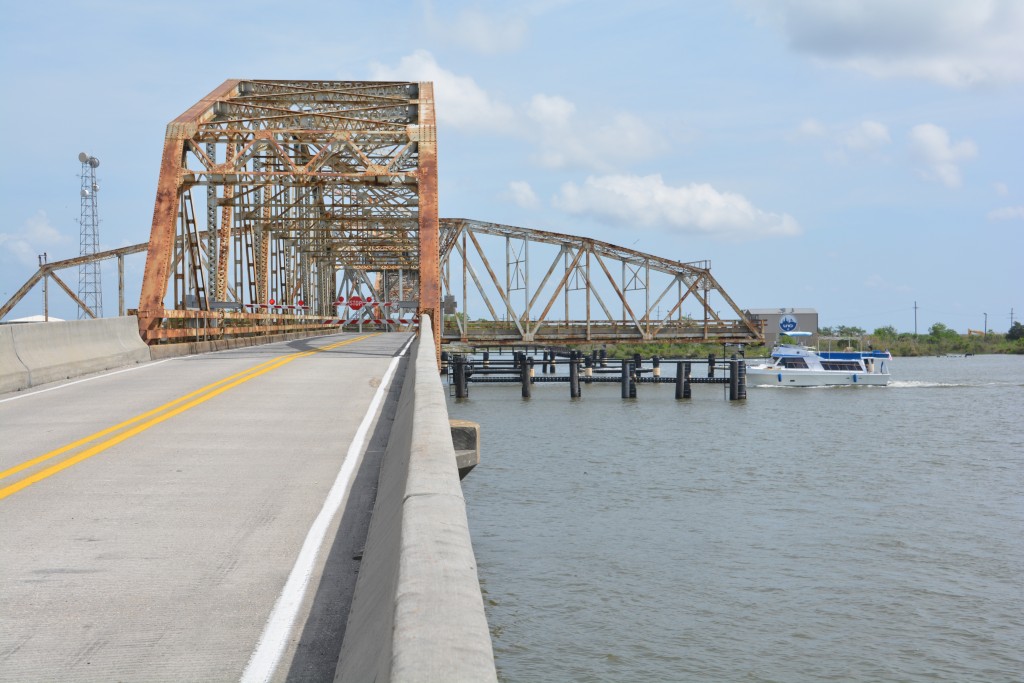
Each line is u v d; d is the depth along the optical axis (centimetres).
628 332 8494
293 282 6400
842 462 4244
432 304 3111
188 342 3088
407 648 273
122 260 6994
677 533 2716
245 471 1041
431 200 3256
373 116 3925
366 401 1667
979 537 2695
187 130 3077
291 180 3288
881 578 2277
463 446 1303
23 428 1368
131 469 1053
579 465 4069
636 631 1891
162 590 639
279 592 635
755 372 9656
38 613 596
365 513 850
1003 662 1762
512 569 2316
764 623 1959
